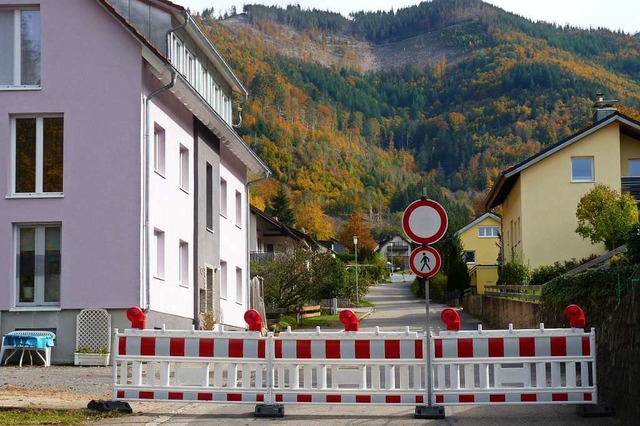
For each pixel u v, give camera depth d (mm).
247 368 13539
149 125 24625
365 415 13531
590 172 40750
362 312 56812
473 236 81812
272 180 145625
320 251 50719
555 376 13266
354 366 13430
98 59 24188
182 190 28344
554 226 40688
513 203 44688
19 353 23250
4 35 24422
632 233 20594
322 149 174750
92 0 24141
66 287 23859
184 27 28906
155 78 25438
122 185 24016
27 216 23984
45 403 14281
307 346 13477
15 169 24219
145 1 27688
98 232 23938
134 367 13750
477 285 61062
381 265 116188
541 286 27953
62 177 24141
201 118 29875
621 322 12875
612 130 40406
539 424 12516
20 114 24156
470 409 14180
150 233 24547
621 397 12734
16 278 24062
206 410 14195
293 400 13414
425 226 13398
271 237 67562
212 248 32062
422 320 47219
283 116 177500
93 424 12516
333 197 169375
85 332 23641
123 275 23844
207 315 30141
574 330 13266
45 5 24281
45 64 24219
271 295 47938
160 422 12758
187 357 13633
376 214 175750
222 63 34188
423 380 13398
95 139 24094
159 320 25531
